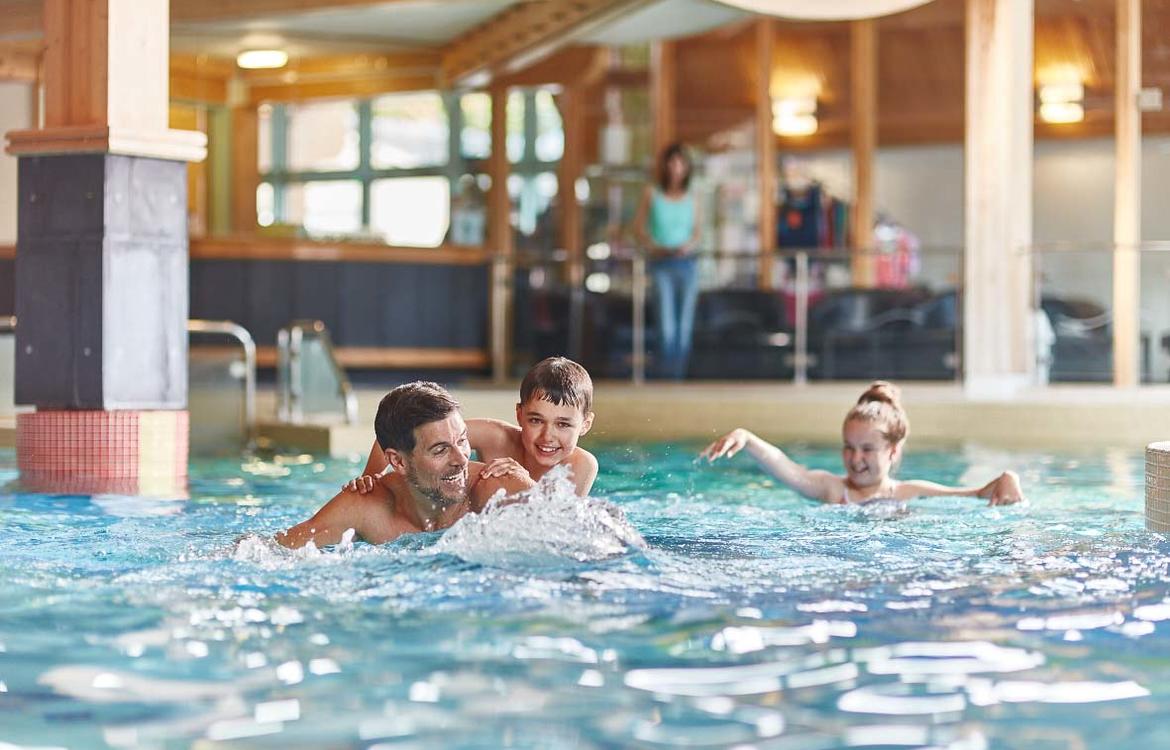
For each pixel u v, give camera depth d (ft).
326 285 41.57
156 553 12.35
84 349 21.65
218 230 49.06
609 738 6.77
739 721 7.06
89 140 21.35
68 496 18.19
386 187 52.39
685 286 37.99
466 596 9.98
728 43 44.50
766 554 12.09
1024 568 11.48
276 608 9.66
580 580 10.53
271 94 48.52
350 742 6.74
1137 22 38.42
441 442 11.31
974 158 34.73
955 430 29.81
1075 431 29.17
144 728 6.97
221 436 28.07
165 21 22.03
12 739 6.79
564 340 40.37
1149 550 12.59
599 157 45.65
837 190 44.04
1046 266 36.63
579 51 45.19
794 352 38.01
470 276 43.75
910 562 11.76
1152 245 35.22
